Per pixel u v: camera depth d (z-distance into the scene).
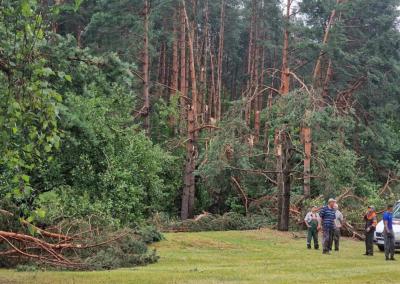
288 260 16.78
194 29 45.62
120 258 14.98
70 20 40.03
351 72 37.75
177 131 39.50
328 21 36.66
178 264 15.43
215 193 34.16
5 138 7.90
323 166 27.89
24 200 18.16
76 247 14.12
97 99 22.88
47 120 8.04
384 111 36.81
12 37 8.23
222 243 21.05
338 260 16.92
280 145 27.80
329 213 19.38
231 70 69.56
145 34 32.84
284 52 31.42
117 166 23.69
